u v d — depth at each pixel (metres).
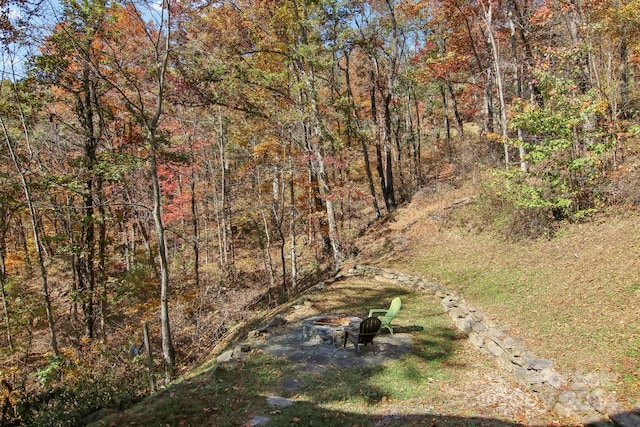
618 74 14.52
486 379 6.53
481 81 21.50
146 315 15.88
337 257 17.06
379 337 8.68
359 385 6.56
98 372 10.49
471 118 29.31
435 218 16.53
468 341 8.23
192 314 15.94
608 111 12.17
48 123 14.33
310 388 6.53
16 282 15.62
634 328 6.08
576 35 13.52
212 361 8.19
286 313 11.12
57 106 16.27
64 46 11.59
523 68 17.39
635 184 10.20
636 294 6.88
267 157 18.92
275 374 7.08
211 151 23.38
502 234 12.84
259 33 16.58
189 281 20.38
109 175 12.46
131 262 18.50
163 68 11.22
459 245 13.99
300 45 15.48
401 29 22.59
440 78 21.17
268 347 8.44
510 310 8.47
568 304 7.68
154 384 8.34
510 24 15.91
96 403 7.17
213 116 20.08
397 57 22.84
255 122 18.19
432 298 11.16
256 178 21.25
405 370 7.04
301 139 17.69
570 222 11.12
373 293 12.27
